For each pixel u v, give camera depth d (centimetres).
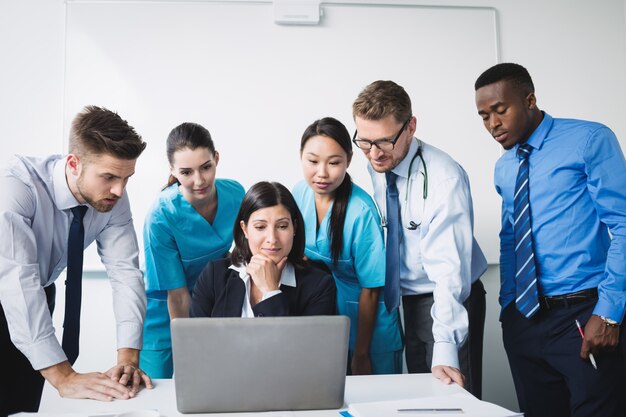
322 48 279
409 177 188
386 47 282
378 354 217
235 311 165
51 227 155
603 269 172
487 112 179
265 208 170
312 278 172
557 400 184
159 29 272
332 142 193
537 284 177
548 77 290
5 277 135
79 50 269
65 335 152
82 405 123
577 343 170
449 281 165
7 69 267
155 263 224
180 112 271
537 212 178
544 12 292
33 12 269
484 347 278
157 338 235
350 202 205
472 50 286
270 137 275
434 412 113
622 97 294
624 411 167
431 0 285
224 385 113
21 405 162
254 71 275
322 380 115
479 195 282
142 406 122
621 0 296
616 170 166
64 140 267
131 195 266
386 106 175
